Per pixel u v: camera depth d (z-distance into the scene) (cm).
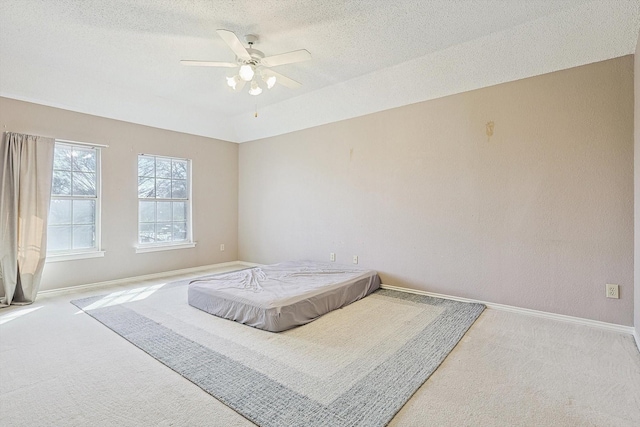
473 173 356
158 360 226
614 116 281
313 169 505
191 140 552
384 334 272
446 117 373
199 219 565
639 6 244
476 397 182
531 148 321
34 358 229
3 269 354
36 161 382
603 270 287
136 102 456
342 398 180
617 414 167
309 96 457
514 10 265
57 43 315
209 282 354
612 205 283
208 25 285
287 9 262
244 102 489
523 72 320
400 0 251
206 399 180
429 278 390
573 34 278
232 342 256
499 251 341
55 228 411
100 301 367
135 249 482
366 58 349
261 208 586
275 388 190
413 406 174
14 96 370
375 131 434
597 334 273
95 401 179
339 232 474
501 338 265
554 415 166
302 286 330
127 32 296
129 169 474
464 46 321
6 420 163
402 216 411
